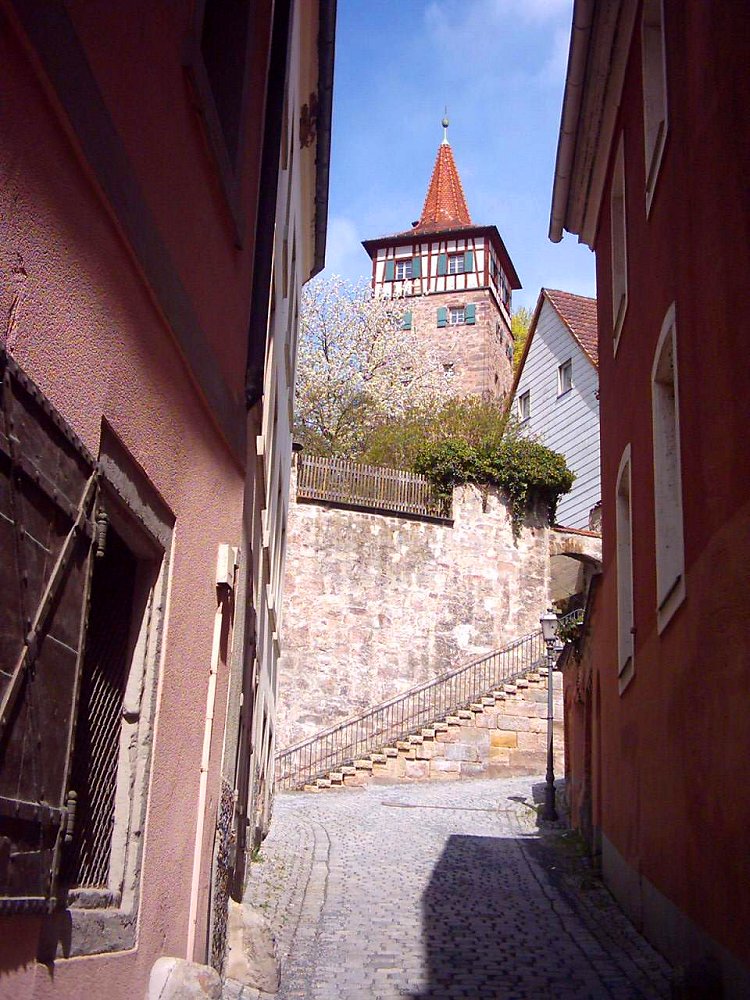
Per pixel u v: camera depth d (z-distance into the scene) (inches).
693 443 266.4
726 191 232.8
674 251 301.3
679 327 288.8
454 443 1090.1
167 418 191.5
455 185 2196.1
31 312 124.5
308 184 601.9
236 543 261.7
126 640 186.5
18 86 117.6
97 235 147.9
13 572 115.0
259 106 280.7
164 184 183.8
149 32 170.4
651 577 344.2
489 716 956.6
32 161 123.2
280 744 964.0
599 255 539.2
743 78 219.3
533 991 284.2
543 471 1104.2
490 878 471.8
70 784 160.2
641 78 393.1
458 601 1055.0
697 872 258.1
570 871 493.0
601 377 521.7
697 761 260.1
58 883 140.0
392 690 1008.2
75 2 133.2
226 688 248.8
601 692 489.7
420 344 1764.3
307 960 309.7
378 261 2046.0
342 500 1035.3
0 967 115.3
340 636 1005.8
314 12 449.4
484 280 1975.9
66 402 136.9
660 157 327.3
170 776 197.9
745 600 214.4
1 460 111.3
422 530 1060.5
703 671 253.9
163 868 193.0
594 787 516.4
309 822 669.3
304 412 1523.1
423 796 829.8
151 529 183.3
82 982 145.0
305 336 1600.6
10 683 114.2
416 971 303.1
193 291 209.2
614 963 314.5
